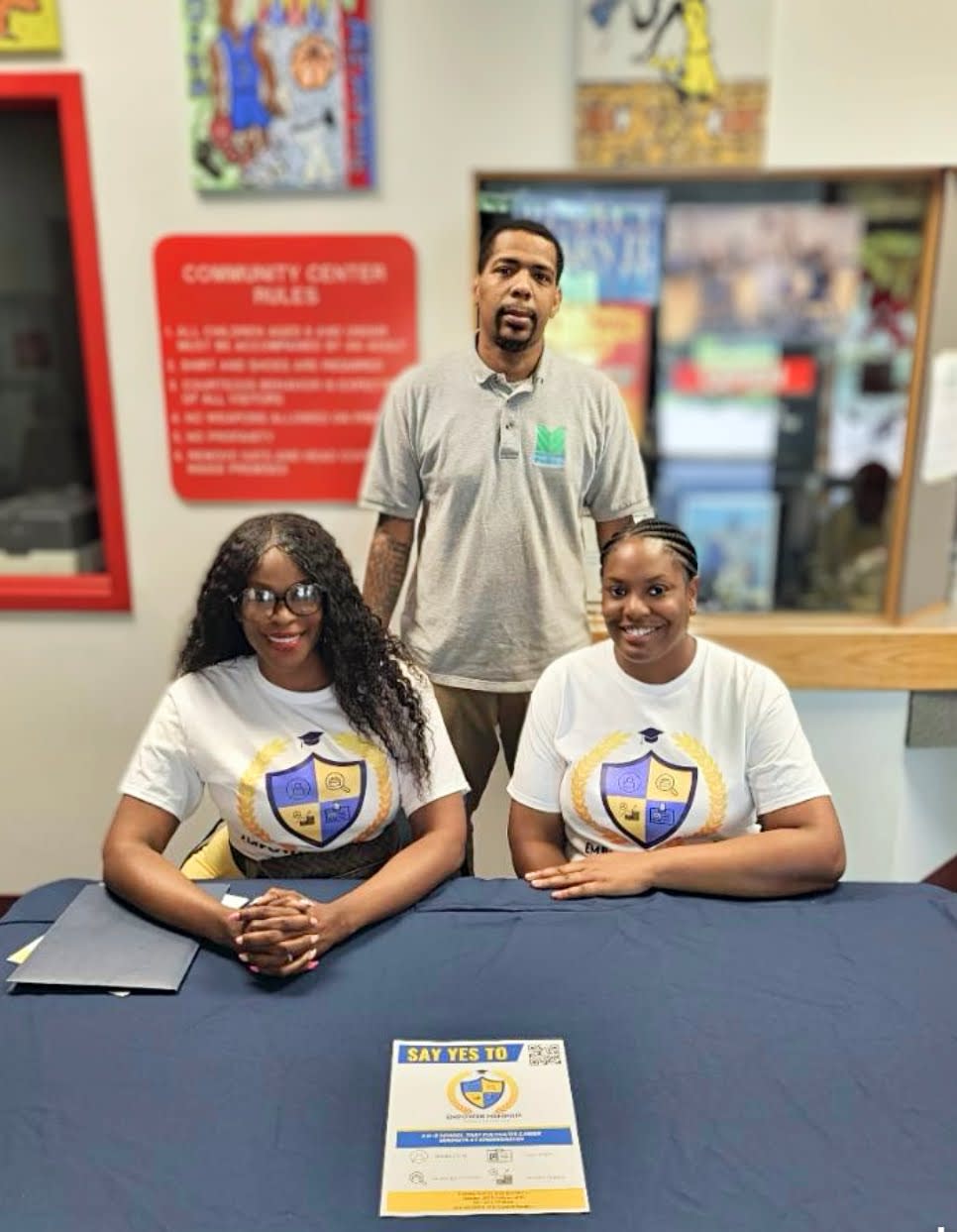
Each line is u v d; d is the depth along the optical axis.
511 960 1.12
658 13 1.84
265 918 1.11
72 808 2.37
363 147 1.94
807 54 1.87
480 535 1.77
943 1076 0.94
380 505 1.86
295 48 1.89
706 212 2.10
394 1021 1.02
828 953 1.13
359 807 1.33
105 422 2.11
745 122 1.90
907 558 2.16
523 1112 0.90
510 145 1.94
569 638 1.84
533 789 1.43
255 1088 0.93
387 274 2.01
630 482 1.86
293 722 1.34
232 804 1.32
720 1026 1.01
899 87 1.89
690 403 2.24
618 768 1.36
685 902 1.24
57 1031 1.01
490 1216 0.79
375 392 2.08
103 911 1.22
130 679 2.27
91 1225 0.78
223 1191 0.81
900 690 2.17
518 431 1.73
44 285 2.34
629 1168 0.84
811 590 2.30
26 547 2.27
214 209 1.99
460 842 1.33
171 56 1.91
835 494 2.28
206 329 2.05
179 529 2.18
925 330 2.05
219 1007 1.04
